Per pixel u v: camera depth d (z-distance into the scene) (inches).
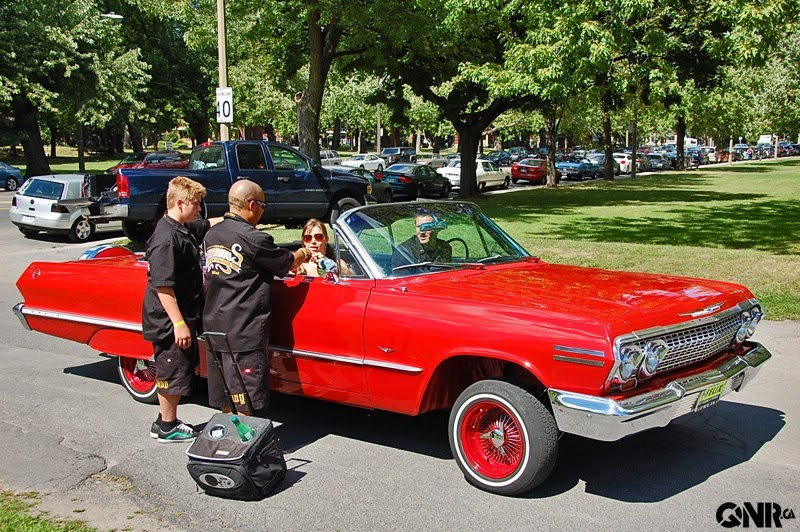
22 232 730.8
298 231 623.2
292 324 199.9
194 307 200.2
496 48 971.9
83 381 267.3
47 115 1579.7
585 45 554.3
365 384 190.7
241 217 187.8
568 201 1036.5
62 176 705.6
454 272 203.5
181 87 1806.1
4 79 1277.1
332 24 826.8
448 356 174.2
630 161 2087.8
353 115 2571.4
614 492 171.0
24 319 259.1
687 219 745.6
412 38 873.5
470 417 174.6
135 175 532.1
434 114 2484.0
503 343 166.6
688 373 172.9
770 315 324.5
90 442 206.7
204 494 173.2
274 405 240.1
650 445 200.1
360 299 190.4
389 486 176.2
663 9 649.6
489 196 1168.2
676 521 156.2
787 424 213.9
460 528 154.3
